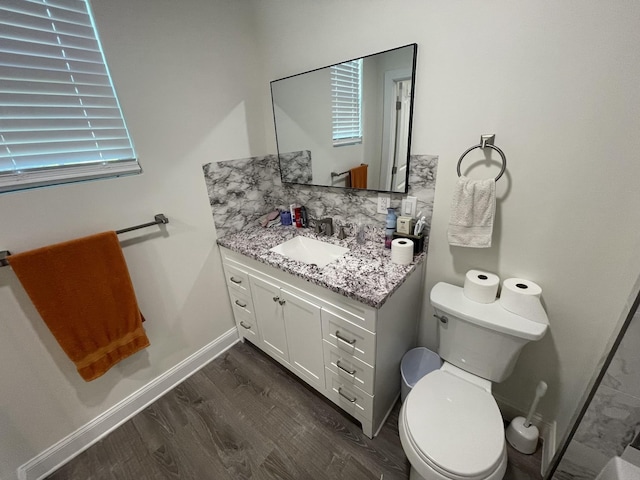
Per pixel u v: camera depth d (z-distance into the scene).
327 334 1.32
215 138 1.61
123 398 1.53
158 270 1.54
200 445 1.40
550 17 0.87
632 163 0.87
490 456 0.90
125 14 1.19
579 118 0.91
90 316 1.25
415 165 1.32
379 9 1.20
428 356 1.61
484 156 1.13
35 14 1.00
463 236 1.16
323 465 1.29
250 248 1.58
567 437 1.02
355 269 1.29
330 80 1.44
